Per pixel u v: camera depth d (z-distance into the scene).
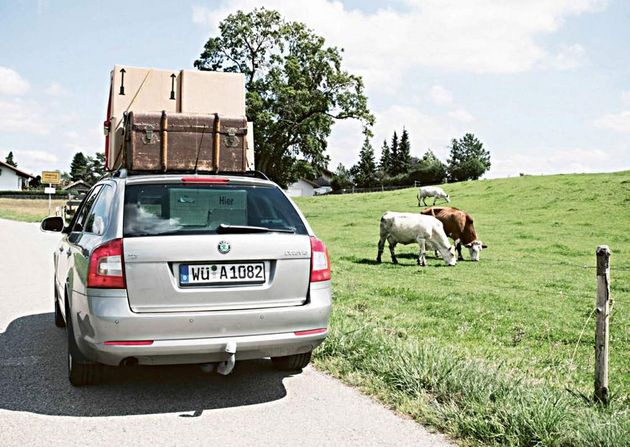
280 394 5.18
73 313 4.92
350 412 4.73
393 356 5.77
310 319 4.91
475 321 9.14
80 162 168.62
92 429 4.32
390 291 12.27
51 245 21.69
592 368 6.52
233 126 6.47
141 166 6.22
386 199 51.28
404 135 140.88
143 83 8.76
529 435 4.07
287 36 43.81
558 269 17.34
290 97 42.19
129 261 4.52
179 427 4.38
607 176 44.69
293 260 4.93
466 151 154.12
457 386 4.98
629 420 4.24
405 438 4.19
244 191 5.30
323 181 135.12
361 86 44.31
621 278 15.42
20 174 100.25
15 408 4.75
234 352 4.61
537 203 39.00
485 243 24.80
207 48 44.38
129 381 5.52
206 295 4.64
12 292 10.92
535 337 8.31
